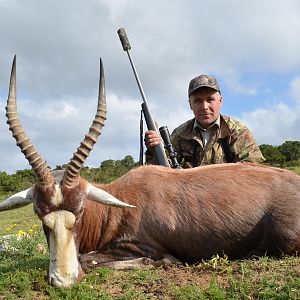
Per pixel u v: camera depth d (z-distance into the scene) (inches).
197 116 69.4
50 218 44.5
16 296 43.5
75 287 43.4
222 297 39.6
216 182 53.0
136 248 51.5
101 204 52.5
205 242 51.7
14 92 48.4
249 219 50.9
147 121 67.2
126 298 40.9
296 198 50.4
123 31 71.3
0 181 400.8
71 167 45.9
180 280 45.1
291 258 48.4
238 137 68.1
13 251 65.7
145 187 53.1
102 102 49.6
